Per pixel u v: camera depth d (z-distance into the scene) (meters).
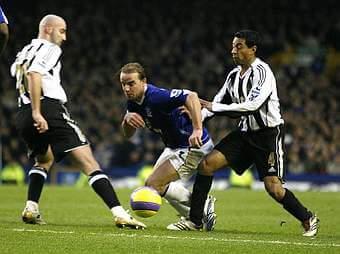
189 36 121.12
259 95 33.50
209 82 111.38
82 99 104.75
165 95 33.84
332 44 120.12
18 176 85.56
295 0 127.38
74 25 123.31
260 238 32.16
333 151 88.06
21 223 36.78
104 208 48.75
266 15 125.56
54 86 35.34
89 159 34.91
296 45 120.19
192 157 35.00
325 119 99.81
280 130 34.50
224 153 34.59
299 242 30.86
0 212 44.03
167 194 35.34
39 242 29.45
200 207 34.81
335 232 36.50
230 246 29.19
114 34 121.88
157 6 126.75
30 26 122.25
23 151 92.38
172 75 112.81
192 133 33.47
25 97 35.78
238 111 33.53
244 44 34.06
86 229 34.09
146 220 41.19
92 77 112.38
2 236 30.98
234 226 38.91
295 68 114.31
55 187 73.75
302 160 87.88
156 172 35.19
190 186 73.56
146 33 121.94
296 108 101.81
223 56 117.44
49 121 34.88
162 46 119.69
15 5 124.62
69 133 35.03
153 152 88.69
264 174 34.53
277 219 43.31
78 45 119.81
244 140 34.66
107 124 96.50
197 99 33.50
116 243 29.39
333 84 112.25
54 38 35.69
